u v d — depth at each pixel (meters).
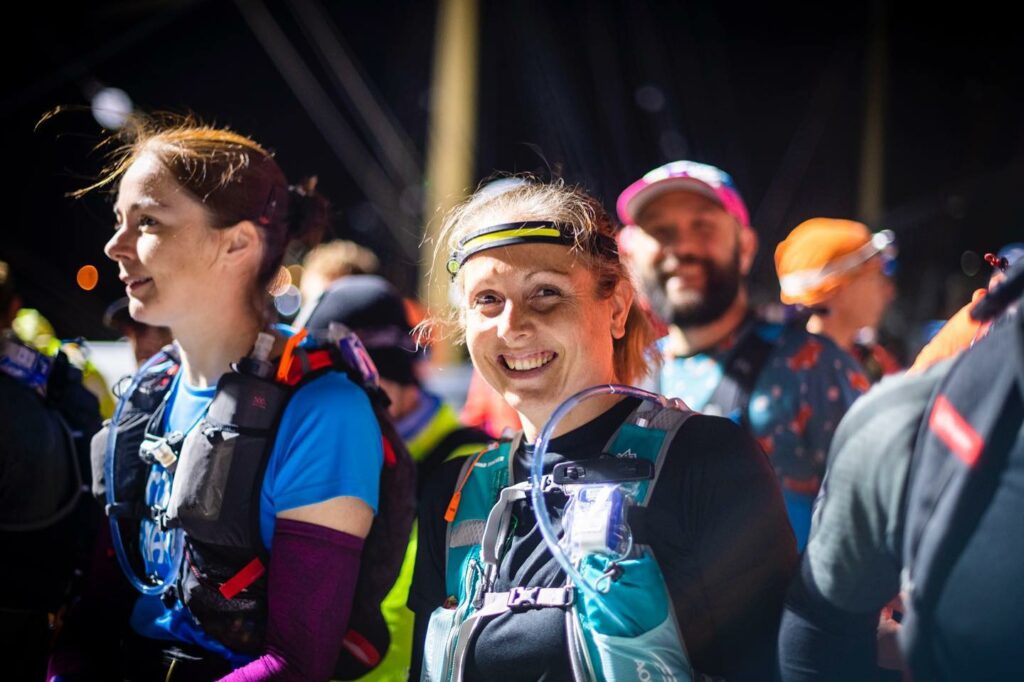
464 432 3.04
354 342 2.16
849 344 3.93
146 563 2.09
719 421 1.80
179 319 2.11
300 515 1.96
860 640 1.56
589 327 1.86
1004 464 1.31
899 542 1.44
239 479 1.96
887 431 1.45
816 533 1.56
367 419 2.06
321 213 2.34
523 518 1.81
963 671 1.34
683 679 1.64
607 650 1.62
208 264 2.09
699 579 1.69
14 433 2.46
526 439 1.93
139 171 2.12
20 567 2.49
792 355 2.89
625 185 13.77
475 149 12.59
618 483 1.74
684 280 3.07
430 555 1.95
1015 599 1.29
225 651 2.00
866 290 3.92
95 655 2.18
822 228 4.04
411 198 12.03
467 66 11.43
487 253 1.87
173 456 2.06
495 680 1.70
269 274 2.18
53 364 2.64
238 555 1.98
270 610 1.93
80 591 2.47
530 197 1.94
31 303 8.95
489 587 1.77
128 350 4.29
